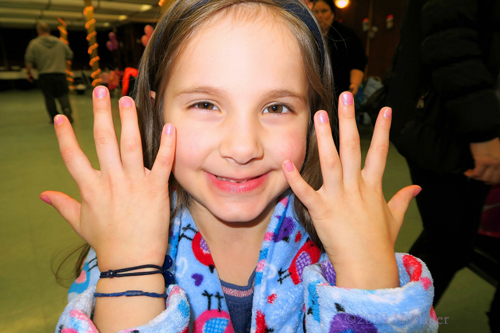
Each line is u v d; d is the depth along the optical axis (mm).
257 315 639
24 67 14453
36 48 5262
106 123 542
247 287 701
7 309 1343
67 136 548
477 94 882
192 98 542
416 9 1070
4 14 12367
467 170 1018
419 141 1068
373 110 1374
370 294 507
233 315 707
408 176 2854
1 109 7539
